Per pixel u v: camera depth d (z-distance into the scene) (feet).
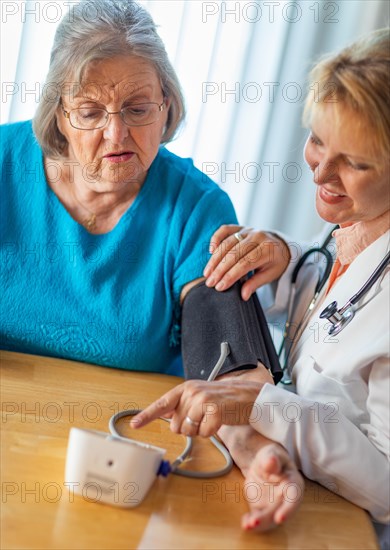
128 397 3.91
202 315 4.17
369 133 3.16
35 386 3.80
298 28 6.43
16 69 6.03
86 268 4.32
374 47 3.25
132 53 3.86
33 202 4.38
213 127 6.51
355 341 3.59
